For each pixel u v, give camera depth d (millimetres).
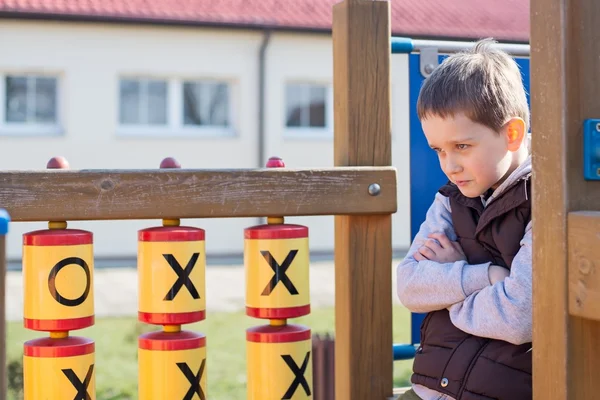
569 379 1816
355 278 2648
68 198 2273
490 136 2250
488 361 2236
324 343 5109
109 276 13102
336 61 2709
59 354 2295
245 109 16516
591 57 1832
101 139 15852
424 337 2420
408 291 2410
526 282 2174
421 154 3514
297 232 2502
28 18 15281
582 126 1825
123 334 8695
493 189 2395
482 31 17094
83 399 2326
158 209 2342
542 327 1880
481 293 2244
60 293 2293
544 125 1856
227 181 2408
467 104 2219
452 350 2305
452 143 2262
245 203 2430
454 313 2297
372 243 2656
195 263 2414
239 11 16391
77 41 15625
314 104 17000
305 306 2527
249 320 9516
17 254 14820
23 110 15664
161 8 15984
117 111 15953
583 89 1828
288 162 16750
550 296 1852
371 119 2662
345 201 2551
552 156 1837
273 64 16562
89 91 15742
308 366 2539
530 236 2211
